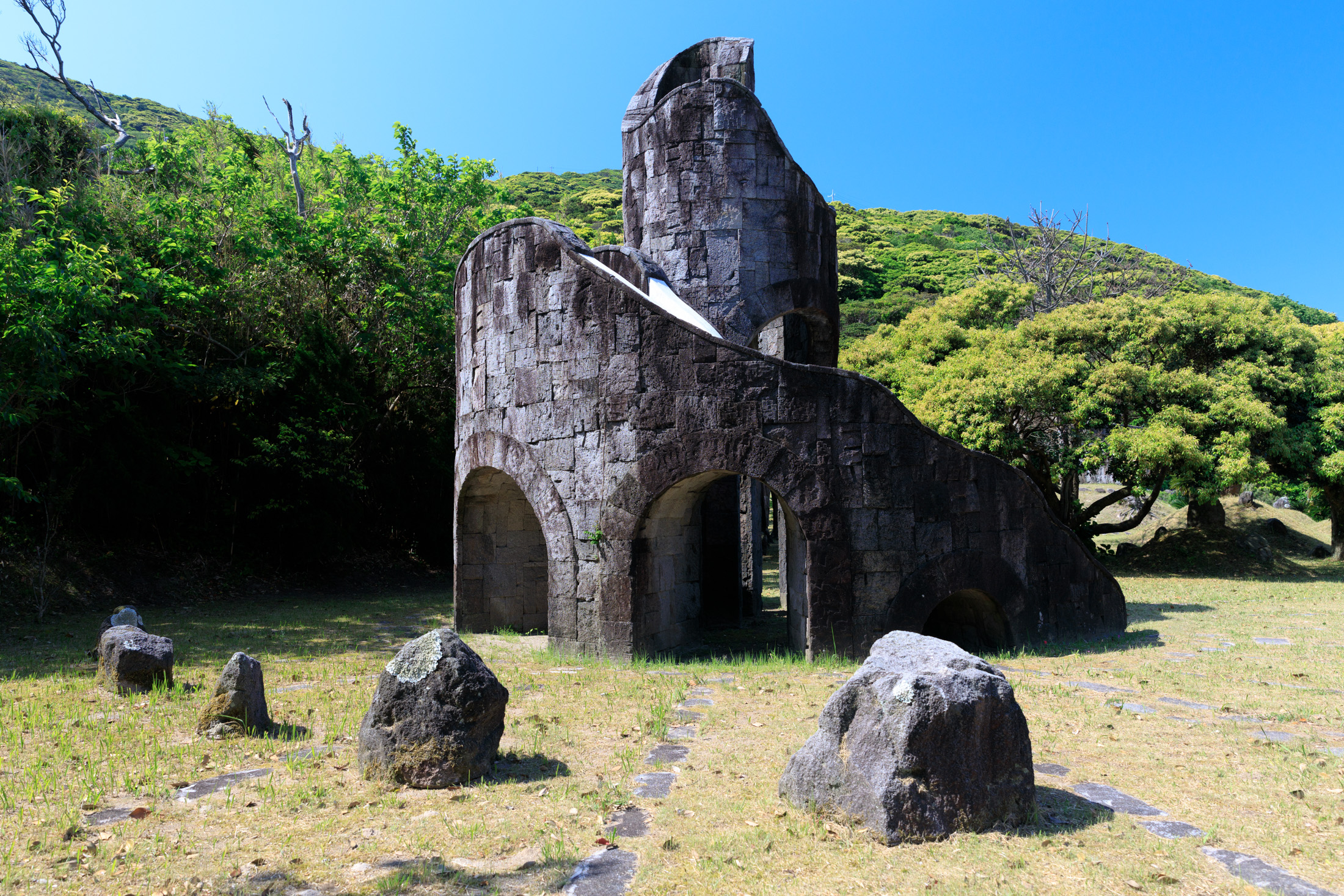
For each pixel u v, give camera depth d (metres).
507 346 12.18
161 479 17.09
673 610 11.73
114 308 15.41
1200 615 13.99
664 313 10.63
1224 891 3.98
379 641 12.70
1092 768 5.84
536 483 11.59
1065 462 22.00
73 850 4.59
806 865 4.30
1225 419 20.55
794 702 7.96
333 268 22.22
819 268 15.20
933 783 4.61
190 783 5.75
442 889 4.11
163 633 12.83
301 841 4.72
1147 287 41.91
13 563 14.89
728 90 14.59
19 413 13.42
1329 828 4.73
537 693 8.58
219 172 23.41
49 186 19.14
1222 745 6.41
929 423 22.67
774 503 29.41
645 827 4.91
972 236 79.94
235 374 17.86
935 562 10.57
